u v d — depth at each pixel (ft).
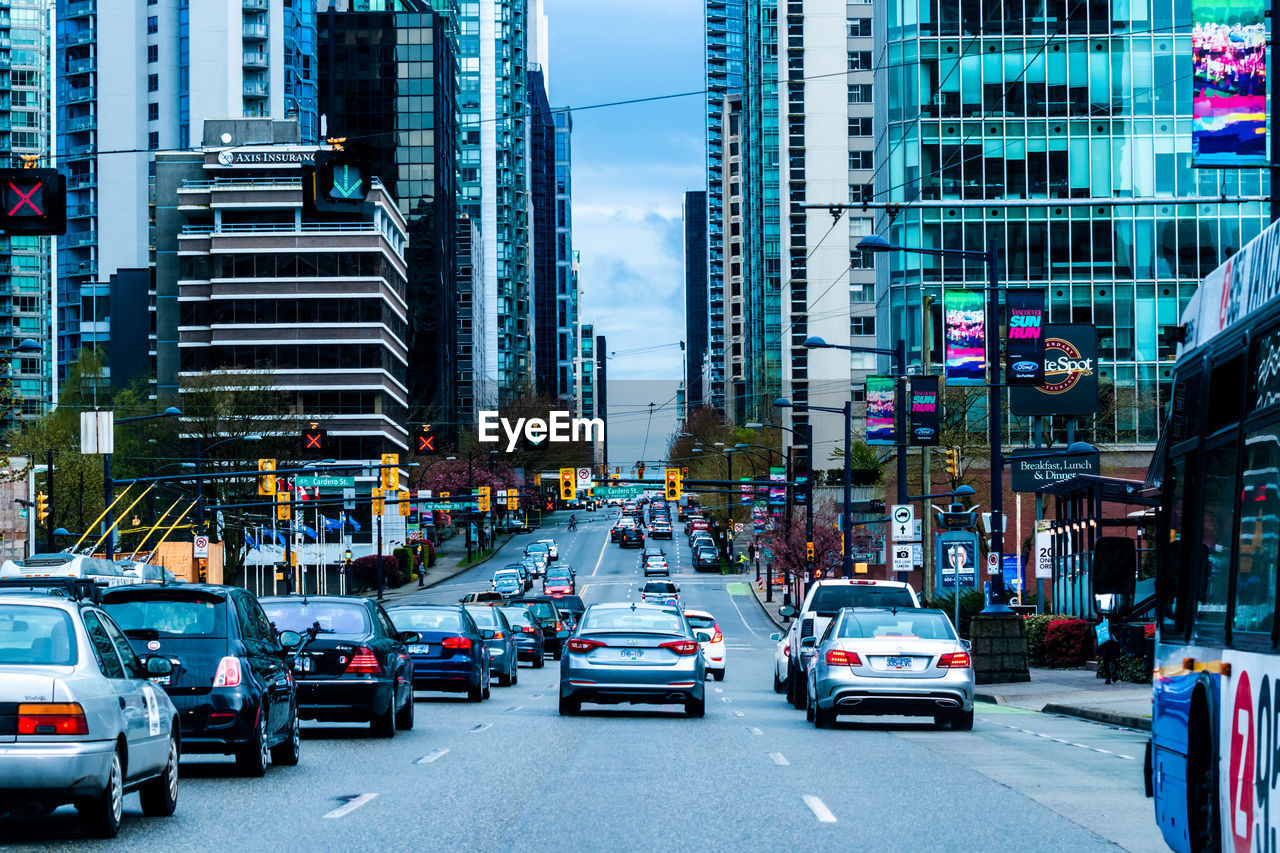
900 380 245.24
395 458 400.47
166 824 66.23
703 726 125.70
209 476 305.73
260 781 82.99
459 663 155.74
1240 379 40.78
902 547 235.81
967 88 399.44
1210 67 96.12
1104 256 395.55
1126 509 377.50
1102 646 181.37
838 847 59.47
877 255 433.89
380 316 648.38
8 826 66.28
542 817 68.18
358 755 98.53
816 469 638.53
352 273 646.74
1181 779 45.75
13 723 58.44
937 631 122.62
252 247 646.74
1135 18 395.14
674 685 132.16
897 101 402.11
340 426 643.04
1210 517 43.68
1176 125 395.14
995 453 183.32
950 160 398.83
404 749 103.14
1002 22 400.06
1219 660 41.47
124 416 523.70
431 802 73.61
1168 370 391.45
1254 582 38.55
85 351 629.51
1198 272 393.50
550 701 161.58
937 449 364.38
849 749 103.40
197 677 81.87
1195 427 45.93
